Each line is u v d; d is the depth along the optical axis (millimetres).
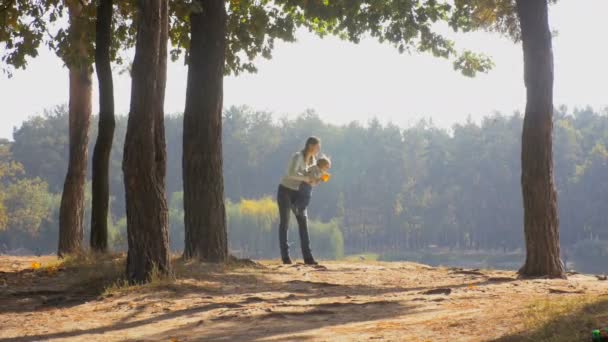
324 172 15422
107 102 15445
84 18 18016
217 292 10078
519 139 169250
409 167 178625
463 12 20094
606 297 6684
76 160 18812
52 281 11383
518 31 16578
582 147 176750
